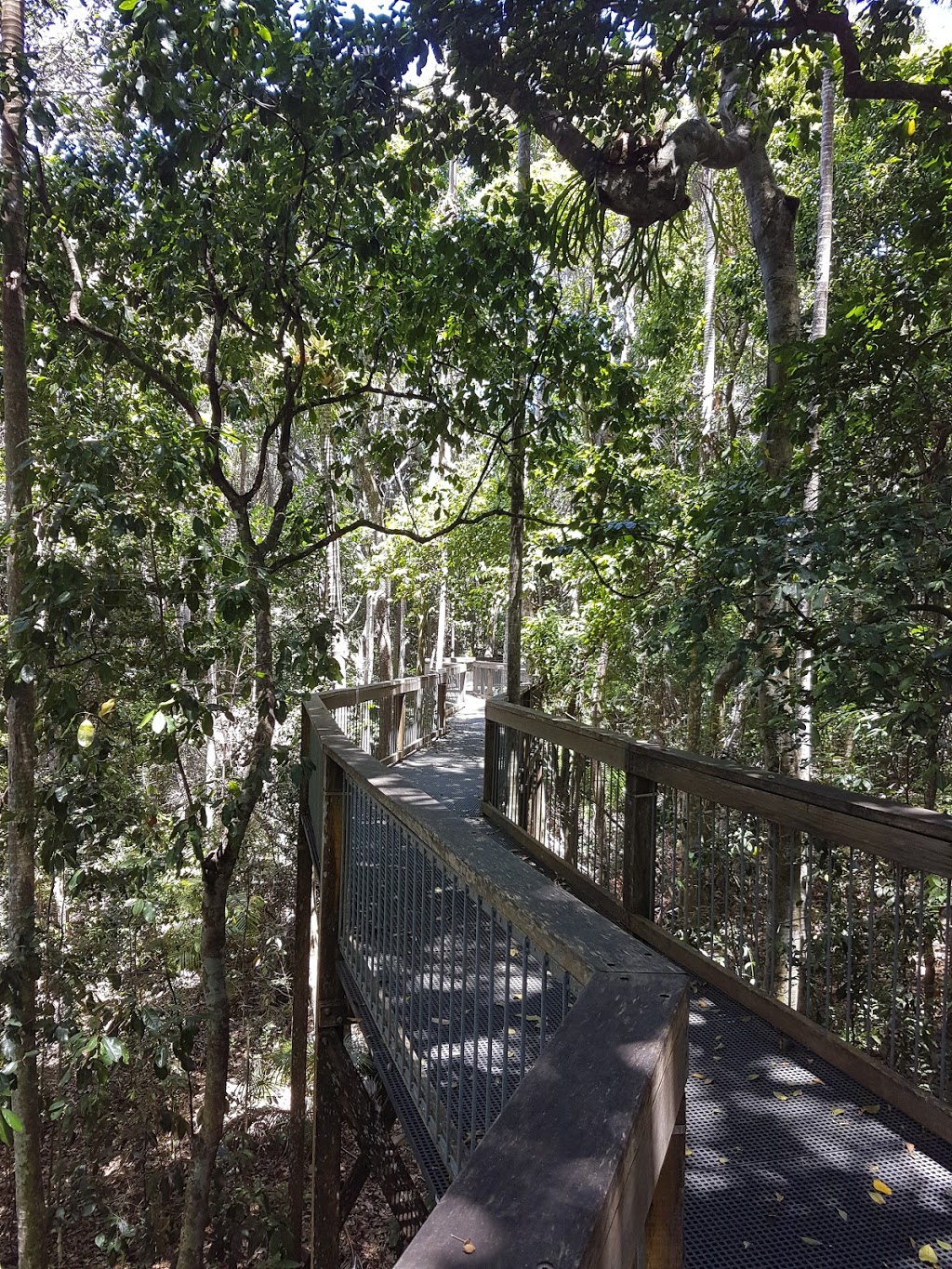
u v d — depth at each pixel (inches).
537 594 748.0
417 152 210.7
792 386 193.5
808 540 147.7
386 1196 124.6
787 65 248.7
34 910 189.3
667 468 408.5
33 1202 185.0
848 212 402.3
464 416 259.8
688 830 156.5
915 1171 90.7
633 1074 40.4
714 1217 83.0
